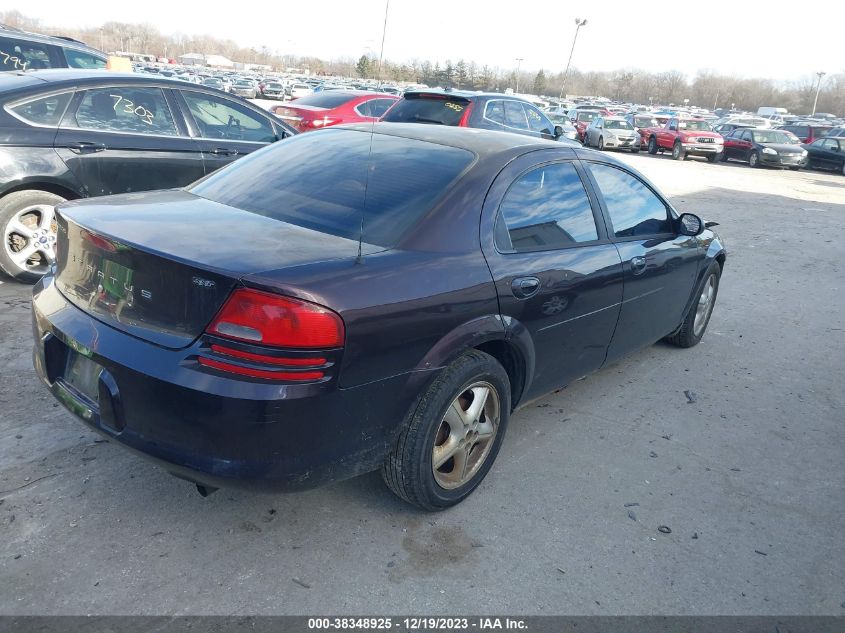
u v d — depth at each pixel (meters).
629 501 3.49
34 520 2.95
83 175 5.70
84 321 2.78
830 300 7.67
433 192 3.16
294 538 2.98
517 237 3.39
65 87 5.66
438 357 2.90
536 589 2.81
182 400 2.45
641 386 4.92
